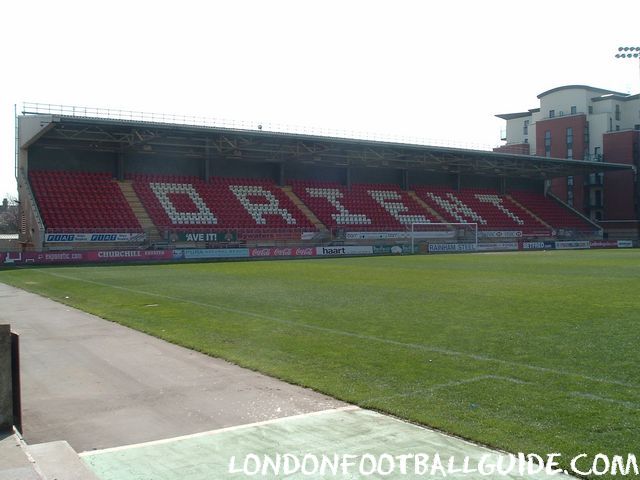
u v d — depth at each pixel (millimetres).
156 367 9195
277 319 13734
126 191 48375
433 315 14109
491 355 9586
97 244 42406
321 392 7641
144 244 44156
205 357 9867
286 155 55969
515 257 45469
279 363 9258
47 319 14352
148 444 5863
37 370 9094
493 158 61375
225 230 47844
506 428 6062
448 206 65312
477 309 15102
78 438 6137
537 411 6625
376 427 6199
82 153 48469
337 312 14773
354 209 58656
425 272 29047
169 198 49750
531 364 8922
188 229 46188
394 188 64938
